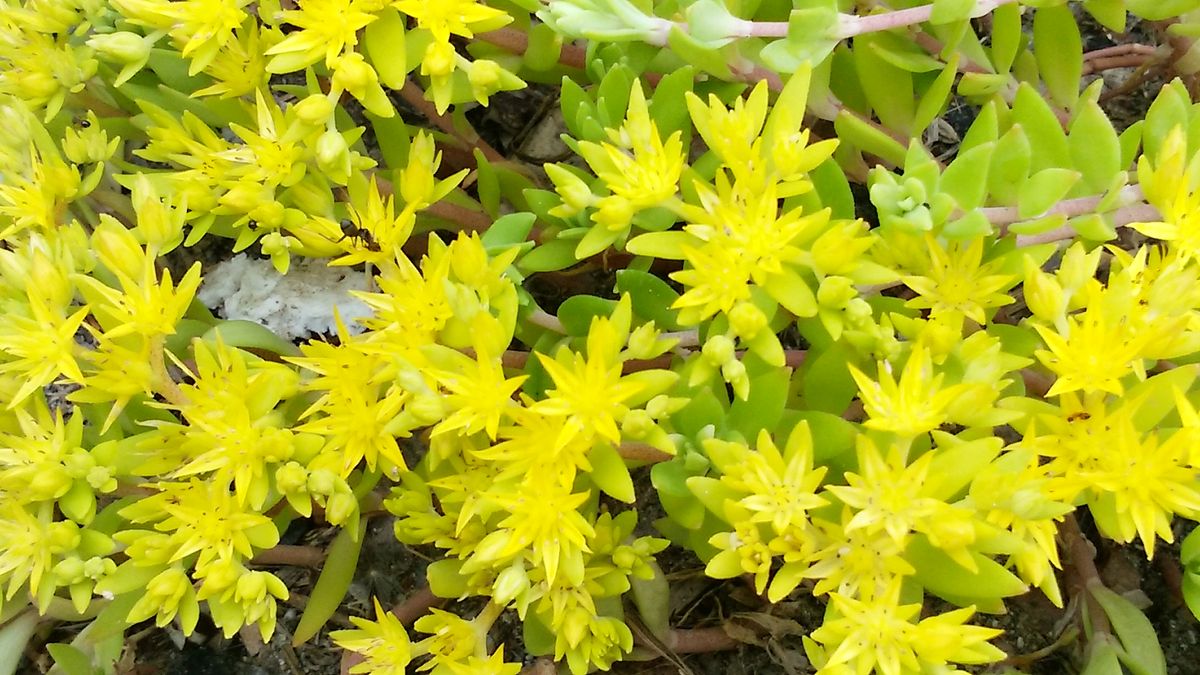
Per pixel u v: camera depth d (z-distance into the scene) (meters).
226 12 0.32
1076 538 0.34
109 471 0.31
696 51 0.32
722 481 0.30
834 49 0.34
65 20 0.34
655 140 0.31
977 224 0.30
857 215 0.38
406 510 0.32
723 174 0.31
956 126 0.39
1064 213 0.31
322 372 0.32
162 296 0.31
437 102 0.32
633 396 0.30
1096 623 0.33
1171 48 0.36
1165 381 0.30
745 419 0.31
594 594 0.32
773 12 0.34
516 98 0.40
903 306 0.32
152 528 0.33
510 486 0.31
